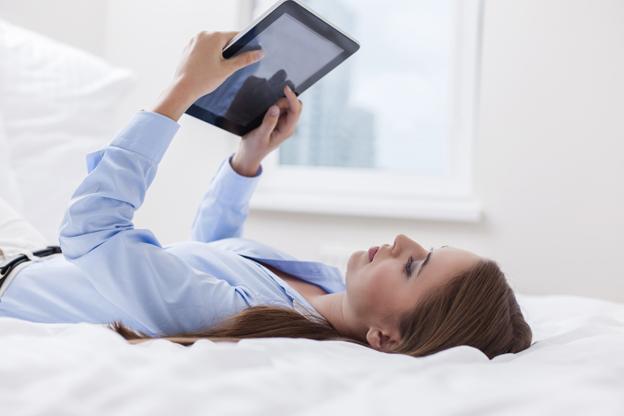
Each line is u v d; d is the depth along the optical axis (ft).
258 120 3.92
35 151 5.11
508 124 6.28
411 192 6.84
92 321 3.20
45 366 1.86
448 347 2.95
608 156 6.06
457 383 2.04
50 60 5.56
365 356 2.48
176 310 3.00
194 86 3.12
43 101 5.31
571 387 1.93
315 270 4.00
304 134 7.52
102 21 7.35
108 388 1.74
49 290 3.23
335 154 7.49
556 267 6.14
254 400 1.73
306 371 2.00
